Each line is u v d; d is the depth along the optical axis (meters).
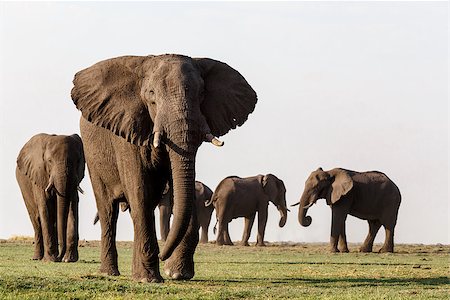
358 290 21.70
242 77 23.66
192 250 23.69
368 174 48.12
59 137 33.56
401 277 26.20
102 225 24.89
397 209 47.72
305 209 47.75
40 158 33.38
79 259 34.19
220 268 29.14
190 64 22.59
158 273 22.72
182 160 21.50
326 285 23.30
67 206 32.56
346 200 47.28
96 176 24.53
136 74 22.80
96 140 24.23
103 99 22.84
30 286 20.19
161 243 52.00
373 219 47.91
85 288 20.33
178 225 21.50
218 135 23.11
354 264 32.72
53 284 20.45
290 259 35.97
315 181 47.47
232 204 55.62
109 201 24.58
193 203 23.50
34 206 34.66
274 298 19.78
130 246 47.03
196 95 22.09
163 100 21.86
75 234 32.94
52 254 33.06
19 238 54.38
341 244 46.84
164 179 23.09
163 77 22.12
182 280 23.44
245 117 23.50
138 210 22.70
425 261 36.12
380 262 34.66
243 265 30.98
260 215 56.16
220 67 23.45
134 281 22.30
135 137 22.44
